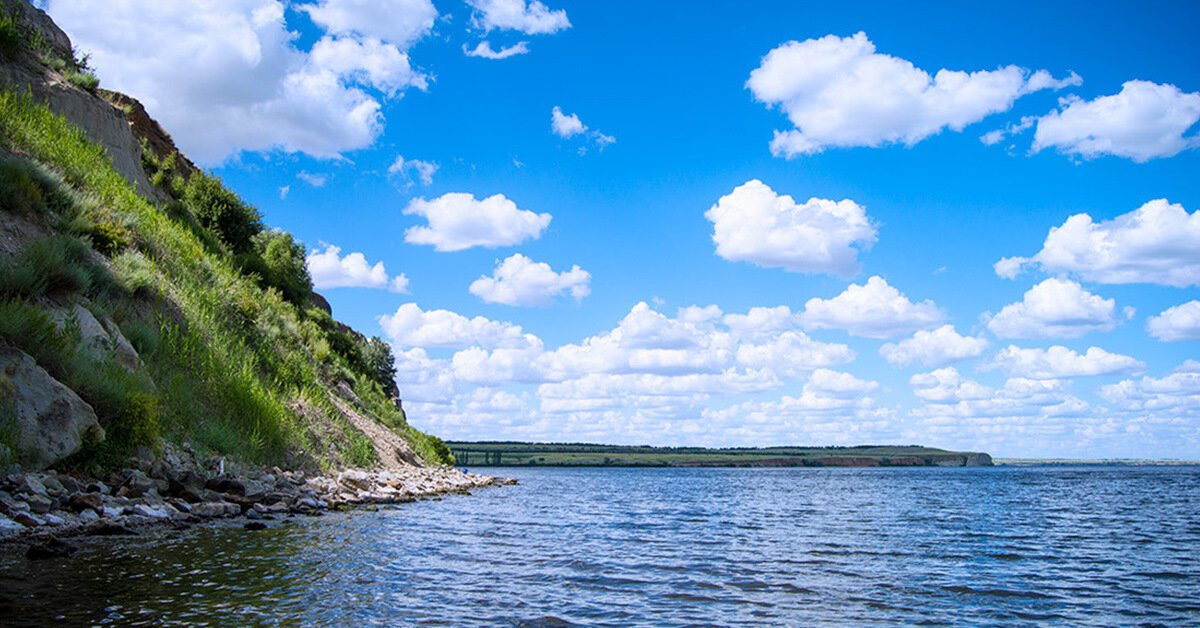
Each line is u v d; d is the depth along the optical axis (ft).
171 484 54.90
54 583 29.27
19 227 69.82
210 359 77.36
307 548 42.01
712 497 136.56
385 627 26.37
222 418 73.31
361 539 47.50
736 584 38.55
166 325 77.00
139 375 63.16
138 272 79.00
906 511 101.30
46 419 48.52
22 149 85.61
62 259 65.77
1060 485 237.86
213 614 26.45
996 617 32.22
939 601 35.40
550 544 52.95
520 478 277.64
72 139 101.96
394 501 79.10
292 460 78.18
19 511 40.11
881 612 32.50
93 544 38.27
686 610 31.68
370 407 137.18
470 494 105.29
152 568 33.14
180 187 145.28
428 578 36.14
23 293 59.93
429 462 139.23
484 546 49.11
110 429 55.21
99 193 92.17
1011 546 60.23
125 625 24.25
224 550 39.06
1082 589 40.06
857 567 45.93
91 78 125.49
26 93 102.06
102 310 67.36
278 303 125.70
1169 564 50.98
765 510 99.40
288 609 27.94
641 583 38.01
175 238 102.73
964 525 79.56
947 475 416.26
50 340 55.06
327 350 130.62
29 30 122.72
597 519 77.15
